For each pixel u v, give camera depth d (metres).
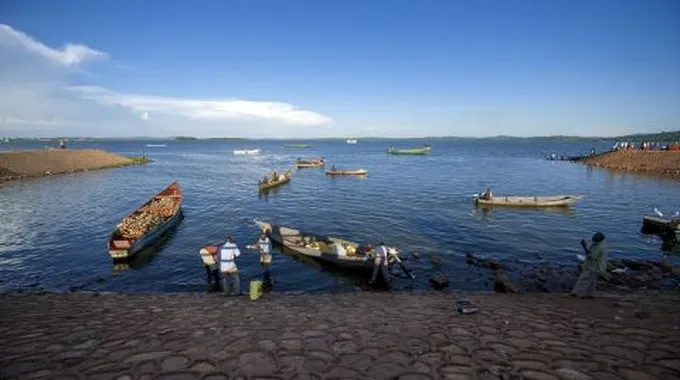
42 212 32.38
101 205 35.91
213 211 33.81
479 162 96.44
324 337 8.26
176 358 7.16
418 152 137.88
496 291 15.80
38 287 16.73
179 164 91.25
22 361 7.07
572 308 10.63
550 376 6.48
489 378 6.39
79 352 7.48
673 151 65.06
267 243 17.44
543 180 55.56
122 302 11.88
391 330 8.72
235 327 8.95
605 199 38.69
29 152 63.66
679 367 6.88
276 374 6.51
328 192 44.62
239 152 144.62
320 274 18.27
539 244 23.25
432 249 22.16
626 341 8.07
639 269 17.97
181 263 19.84
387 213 32.62
